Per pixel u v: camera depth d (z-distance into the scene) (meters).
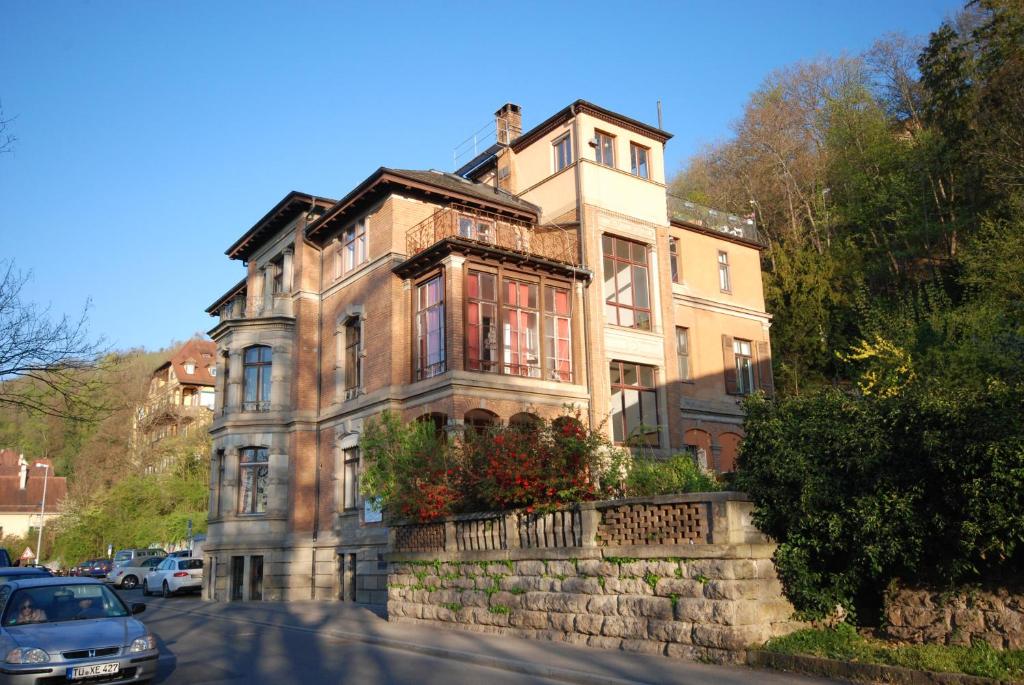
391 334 23.27
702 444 28.34
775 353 33.88
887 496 9.70
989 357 14.66
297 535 25.80
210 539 27.72
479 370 21.66
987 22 29.56
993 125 27.75
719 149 53.25
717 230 31.16
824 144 46.56
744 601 10.29
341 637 14.95
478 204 25.19
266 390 27.86
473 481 14.77
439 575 15.34
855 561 10.21
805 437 11.00
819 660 9.24
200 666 11.80
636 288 26.42
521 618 13.27
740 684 8.91
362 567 23.33
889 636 9.88
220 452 28.36
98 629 10.07
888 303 30.09
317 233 27.61
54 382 19.75
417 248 23.67
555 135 27.25
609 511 12.21
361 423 24.23
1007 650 8.62
